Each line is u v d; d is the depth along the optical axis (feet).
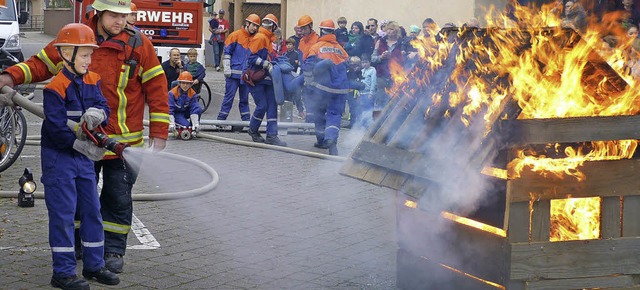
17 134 33.27
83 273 20.65
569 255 16.67
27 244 23.53
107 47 21.02
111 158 21.12
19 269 21.24
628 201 16.97
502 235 16.70
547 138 16.17
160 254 23.13
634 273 17.06
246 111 50.42
